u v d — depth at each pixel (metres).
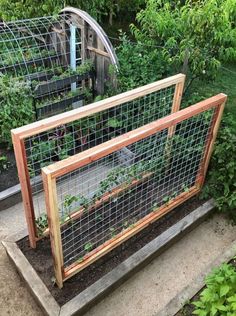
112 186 2.86
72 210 2.74
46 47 4.89
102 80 4.43
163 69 4.13
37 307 2.63
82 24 4.30
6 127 3.90
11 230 3.23
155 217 3.06
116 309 2.64
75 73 4.36
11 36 4.77
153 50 4.31
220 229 3.30
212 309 2.06
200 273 2.68
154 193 3.19
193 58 3.92
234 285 2.15
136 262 2.78
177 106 3.31
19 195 3.46
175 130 3.05
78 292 2.58
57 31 4.68
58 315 2.40
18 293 2.71
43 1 5.24
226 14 3.91
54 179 2.00
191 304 2.47
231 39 4.00
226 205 3.29
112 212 3.01
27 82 4.07
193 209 3.30
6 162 3.81
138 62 4.16
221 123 3.63
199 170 3.29
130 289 2.78
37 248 2.86
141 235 3.04
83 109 2.58
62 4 5.19
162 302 2.71
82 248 2.79
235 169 3.19
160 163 3.07
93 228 2.92
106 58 4.23
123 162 3.00
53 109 4.23
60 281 2.52
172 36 4.14
